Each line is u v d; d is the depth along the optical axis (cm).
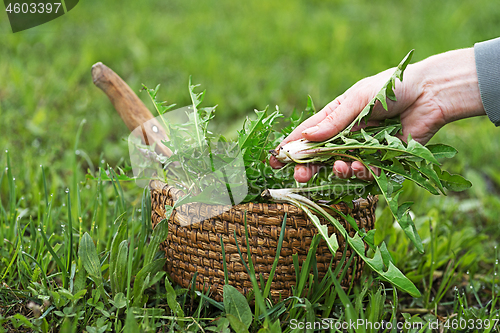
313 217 90
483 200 124
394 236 105
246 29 270
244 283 91
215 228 91
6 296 94
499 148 150
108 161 131
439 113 95
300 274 91
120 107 102
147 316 88
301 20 295
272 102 177
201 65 202
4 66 175
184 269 93
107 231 107
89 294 93
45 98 158
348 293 93
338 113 93
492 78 93
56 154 128
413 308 101
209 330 92
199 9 309
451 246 110
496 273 106
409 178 90
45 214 102
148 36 237
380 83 93
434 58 95
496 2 309
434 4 338
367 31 274
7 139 126
